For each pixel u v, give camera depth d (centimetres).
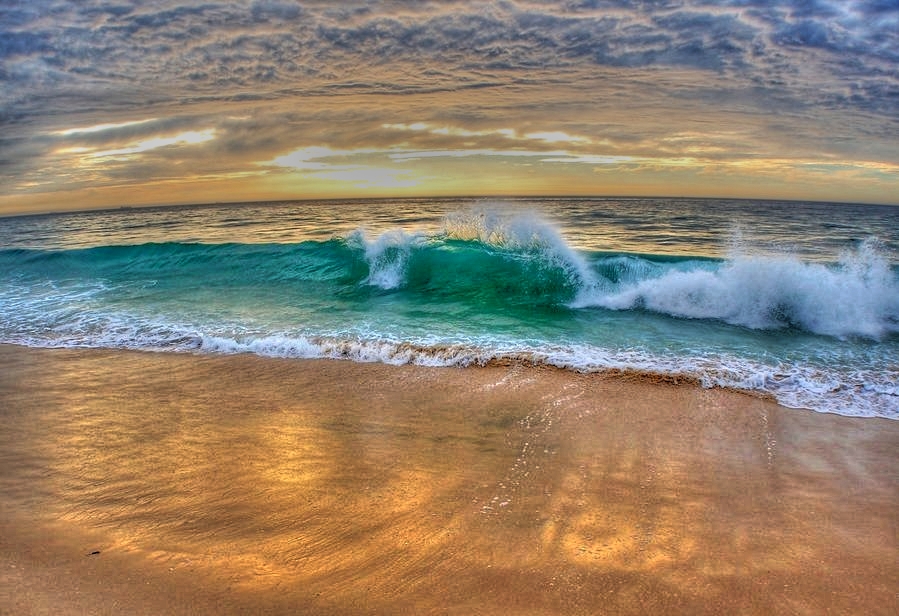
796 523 336
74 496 377
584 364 647
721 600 261
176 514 348
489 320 858
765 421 501
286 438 470
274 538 316
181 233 2339
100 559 295
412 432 479
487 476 396
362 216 3069
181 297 1077
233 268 1299
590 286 988
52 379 651
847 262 880
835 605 259
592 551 302
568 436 468
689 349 706
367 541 312
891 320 807
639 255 1223
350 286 1129
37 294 1161
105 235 2533
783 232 1966
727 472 405
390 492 373
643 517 341
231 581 273
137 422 515
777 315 827
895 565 294
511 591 265
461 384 601
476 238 1209
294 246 1301
